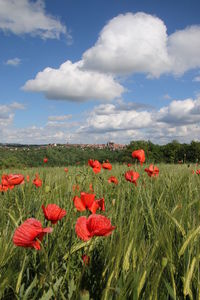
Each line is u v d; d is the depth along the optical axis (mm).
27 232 1283
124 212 2650
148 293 1469
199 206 2529
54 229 2080
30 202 3174
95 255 1979
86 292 1110
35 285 1603
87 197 1800
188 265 1565
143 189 3822
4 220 2541
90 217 1402
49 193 3133
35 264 1881
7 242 1807
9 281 1528
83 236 1351
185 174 4875
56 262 1764
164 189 3787
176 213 2264
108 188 4211
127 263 1599
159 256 1742
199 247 1737
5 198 3480
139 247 1729
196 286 1626
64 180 4098
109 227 1314
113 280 1493
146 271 1456
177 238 2109
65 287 1677
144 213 2812
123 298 1372
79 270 1761
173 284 1543
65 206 2760
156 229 2193
